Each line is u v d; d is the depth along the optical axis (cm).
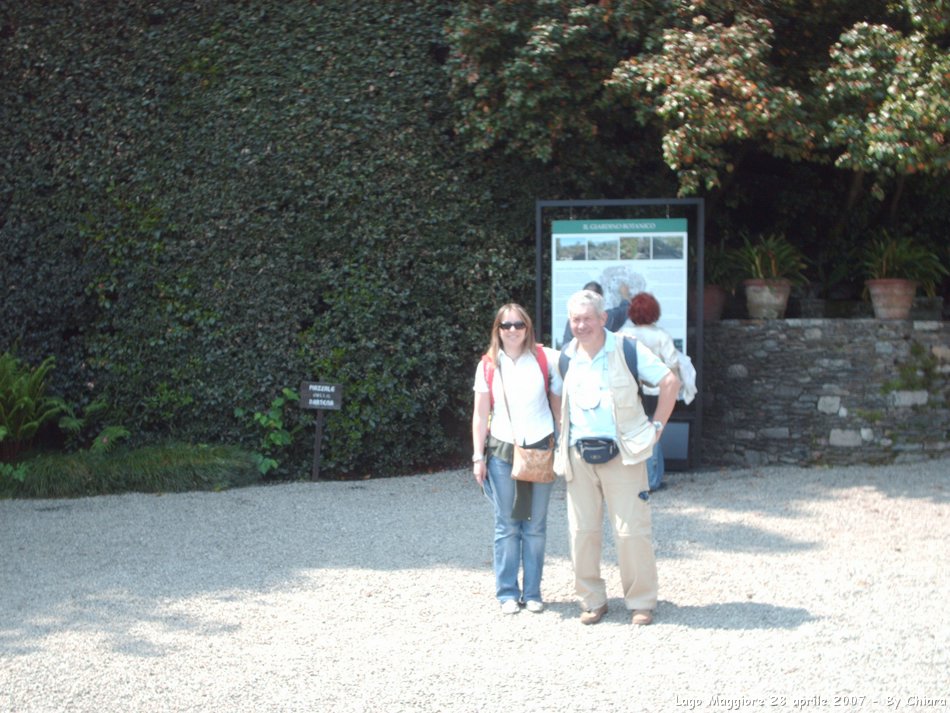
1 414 913
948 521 742
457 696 447
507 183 1002
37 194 1003
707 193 1093
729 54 898
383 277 971
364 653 500
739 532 722
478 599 582
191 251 978
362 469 994
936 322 975
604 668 476
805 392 968
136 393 984
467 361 1004
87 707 442
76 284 979
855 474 909
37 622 553
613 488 531
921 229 1174
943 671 467
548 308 1002
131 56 997
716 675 466
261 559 673
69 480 886
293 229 976
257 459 958
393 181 976
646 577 535
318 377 972
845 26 1022
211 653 502
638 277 914
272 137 975
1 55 1009
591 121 966
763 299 999
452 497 865
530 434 545
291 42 982
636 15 927
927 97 853
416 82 986
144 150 990
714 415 1002
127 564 666
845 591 583
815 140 991
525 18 940
